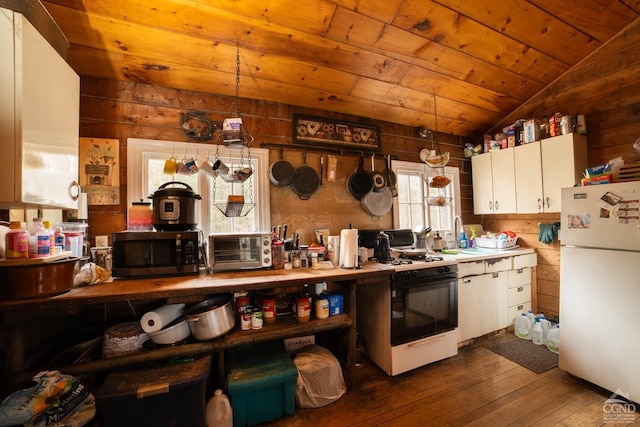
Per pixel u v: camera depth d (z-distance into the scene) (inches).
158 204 66.4
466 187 132.4
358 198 104.3
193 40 68.9
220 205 82.0
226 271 72.2
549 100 107.9
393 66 86.7
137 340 57.4
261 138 90.4
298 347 81.5
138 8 60.5
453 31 78.1
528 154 106.7
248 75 81.0
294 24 68.8
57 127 45.2
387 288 78.3
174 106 80.6
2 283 45.8
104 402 45.8
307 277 64.7
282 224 92.3
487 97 108.6
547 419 61.7
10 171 35.6
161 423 48.9
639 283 64.1
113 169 73.8
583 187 75.3
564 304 78.0
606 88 93.4
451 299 87.7
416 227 111.4
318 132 98.0
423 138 121.0
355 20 70.4
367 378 78.0
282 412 62.5
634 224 65.3
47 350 57.3
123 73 73.9
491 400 68.3
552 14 78.8
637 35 86.8
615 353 67.4
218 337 60.5
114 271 61.7
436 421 61.5
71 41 64.1
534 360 86.7
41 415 42.3
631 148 88.4
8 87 35.8
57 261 48.0
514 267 107.0
